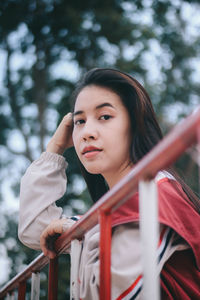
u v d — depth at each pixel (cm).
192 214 150
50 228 176
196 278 151
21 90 1145
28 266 199
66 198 907
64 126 213
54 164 210
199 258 144
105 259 126
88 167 169
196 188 506
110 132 168
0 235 1091
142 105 172
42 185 205
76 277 152
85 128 169
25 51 1089
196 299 149
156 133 175
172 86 1177
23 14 1056
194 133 90
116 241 145
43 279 788
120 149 169
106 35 1032
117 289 138
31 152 1179
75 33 1039
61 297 793
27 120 1172
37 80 1117
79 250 154
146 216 104
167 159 99
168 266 150
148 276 100
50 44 1070
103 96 171
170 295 147
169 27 1166
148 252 101
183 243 145
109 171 171
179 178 172
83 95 175
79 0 1028
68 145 215
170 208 146
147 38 1083
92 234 160
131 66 1067
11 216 1130
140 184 106
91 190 208
